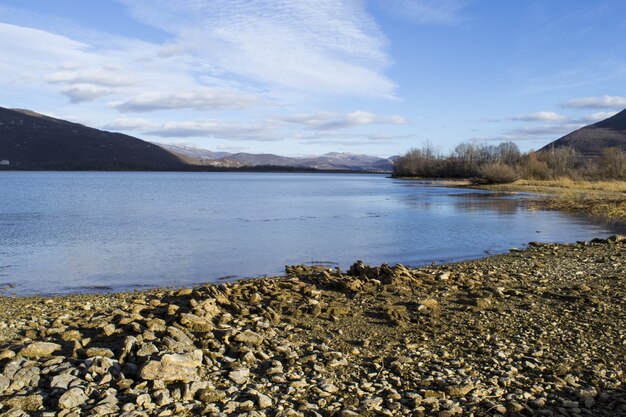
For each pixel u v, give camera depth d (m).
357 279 12.85
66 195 67.75
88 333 8.41
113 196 66.12
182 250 22.39
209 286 12.28
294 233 28.23
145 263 19.30
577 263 16.11
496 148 136.00
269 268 18.25
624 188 66.25
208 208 46.78
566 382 6.71
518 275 13.88
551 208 44.16
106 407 5.50
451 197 62.53
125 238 26.28
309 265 18.70
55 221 34.78
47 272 17.59
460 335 8.74
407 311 10.29
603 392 6.36
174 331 7.88
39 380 6.29
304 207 48.09
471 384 6.49
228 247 23.20
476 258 19.72
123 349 7.08
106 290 14.88
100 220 35.44
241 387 6.39
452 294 11.71
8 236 27.00
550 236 26.31
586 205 44.22
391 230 29.45
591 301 10.61
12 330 9.07
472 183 99.75
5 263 19.33
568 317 9.70
